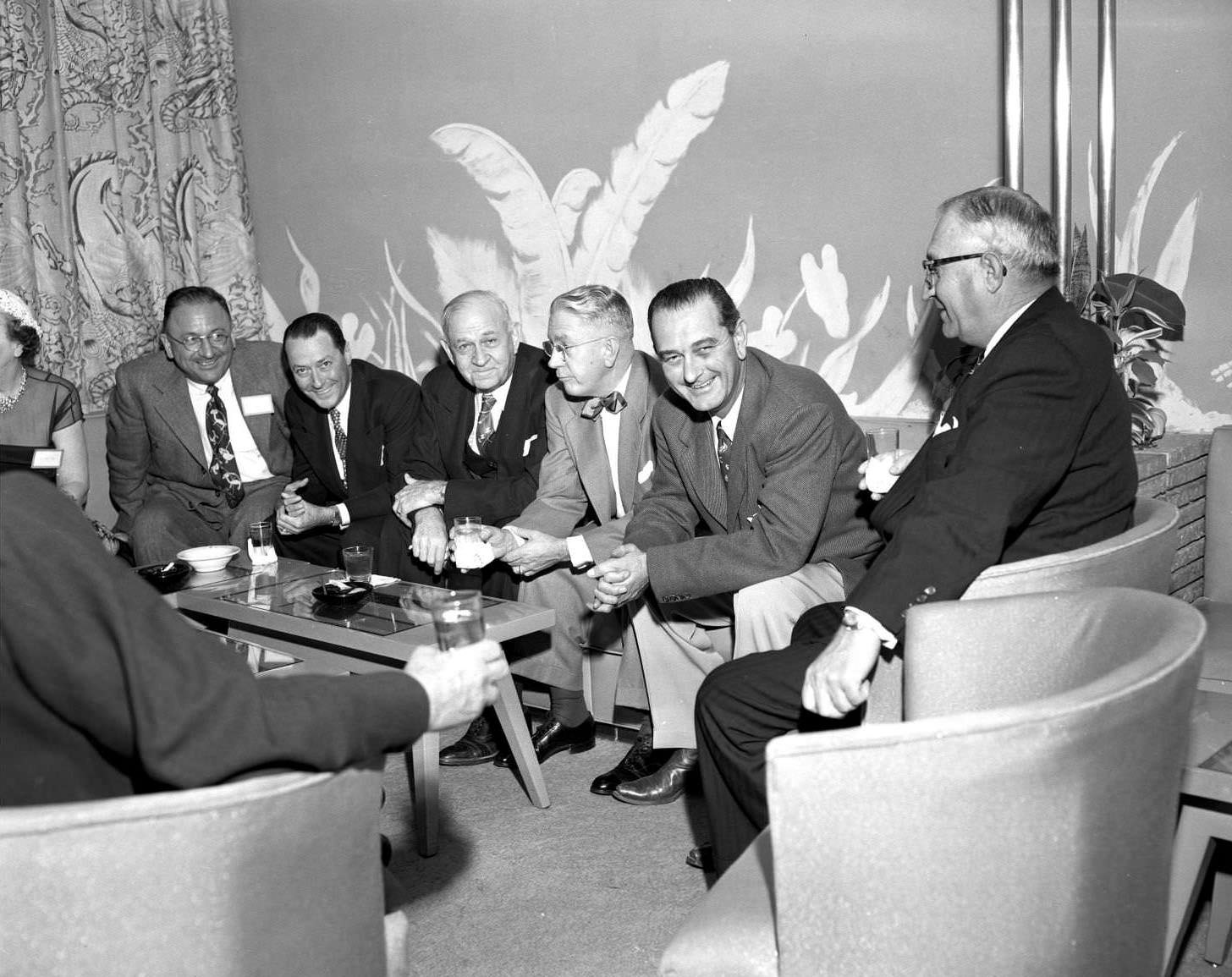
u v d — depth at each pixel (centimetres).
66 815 106
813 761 121
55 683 117
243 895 113
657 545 280
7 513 119
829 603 249
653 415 290
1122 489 209
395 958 142
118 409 414
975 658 162
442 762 314
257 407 414
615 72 402
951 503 187
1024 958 125
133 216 477
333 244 490
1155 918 136
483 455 354
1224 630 239
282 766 120
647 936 224
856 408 371
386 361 485
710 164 387
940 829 121
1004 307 213
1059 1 299
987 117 337
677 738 283
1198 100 307
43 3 444
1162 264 319
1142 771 128
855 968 125
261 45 493
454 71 441
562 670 310
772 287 381
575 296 307
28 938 107
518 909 236
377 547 352
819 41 360
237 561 341
